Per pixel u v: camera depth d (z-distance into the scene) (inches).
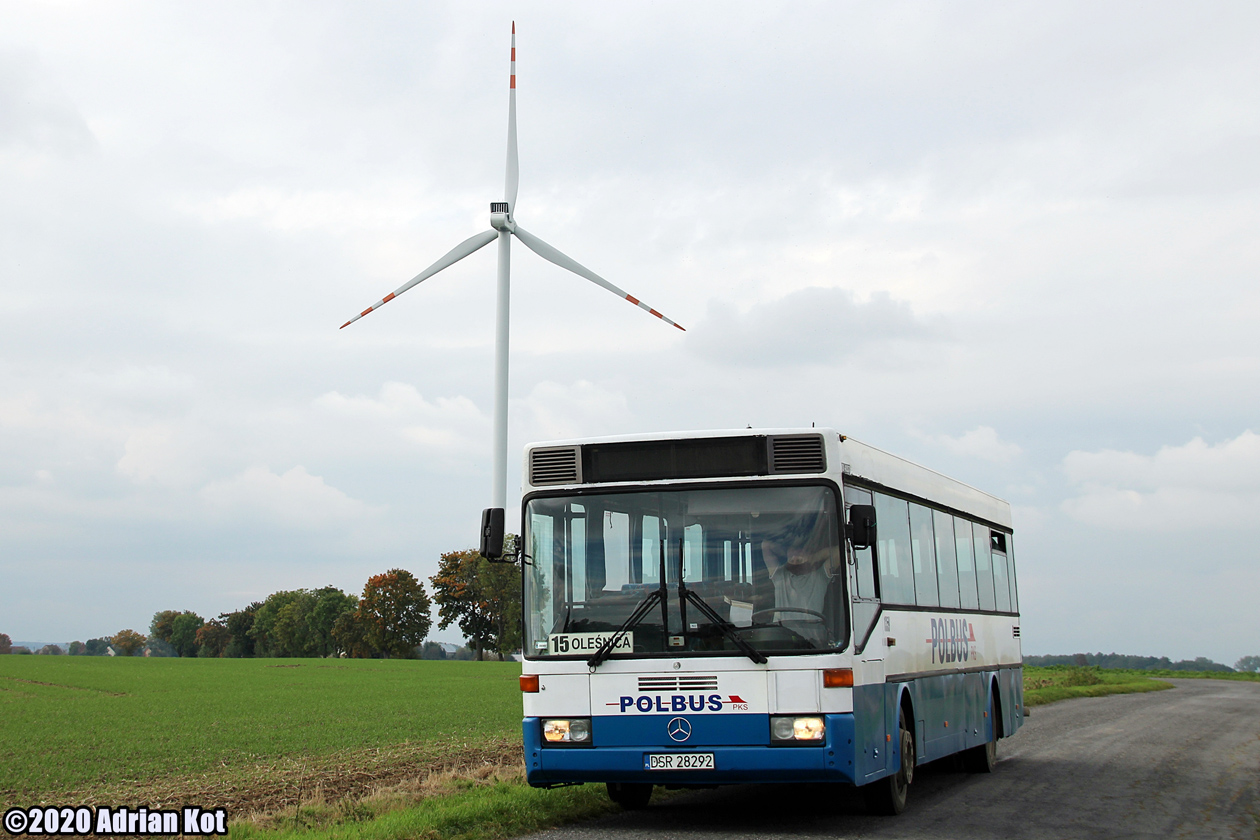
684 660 397.1
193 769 824.9
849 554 405.1
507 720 1311.5
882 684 431.8
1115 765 643.5
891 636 451.5
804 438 410.9
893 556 474.6
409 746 941.8
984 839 383.2
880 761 418.9
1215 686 2160.4
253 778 729.0
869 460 456.1
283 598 7175.2
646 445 420.5
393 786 606.9
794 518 404.8
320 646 6338.6
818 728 385.4
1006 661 687.1
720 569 403.5
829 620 394.9
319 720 1357.0
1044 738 845.8
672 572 406.3
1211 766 631.8
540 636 414.6
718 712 392.2
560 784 414.3
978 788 541.6
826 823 422.6
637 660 400.8
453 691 2177.7
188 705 1742.1
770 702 389.4
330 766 788.6
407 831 378.6
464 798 468.8
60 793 685.3
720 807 472.7
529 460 432.1
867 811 450.3
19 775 801.6
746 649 391.9
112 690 2265.0
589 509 421.1
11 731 1243.2
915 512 522.3
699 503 411.5
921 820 430.6
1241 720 1042.7
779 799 501.0
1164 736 851.4
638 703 398.6
